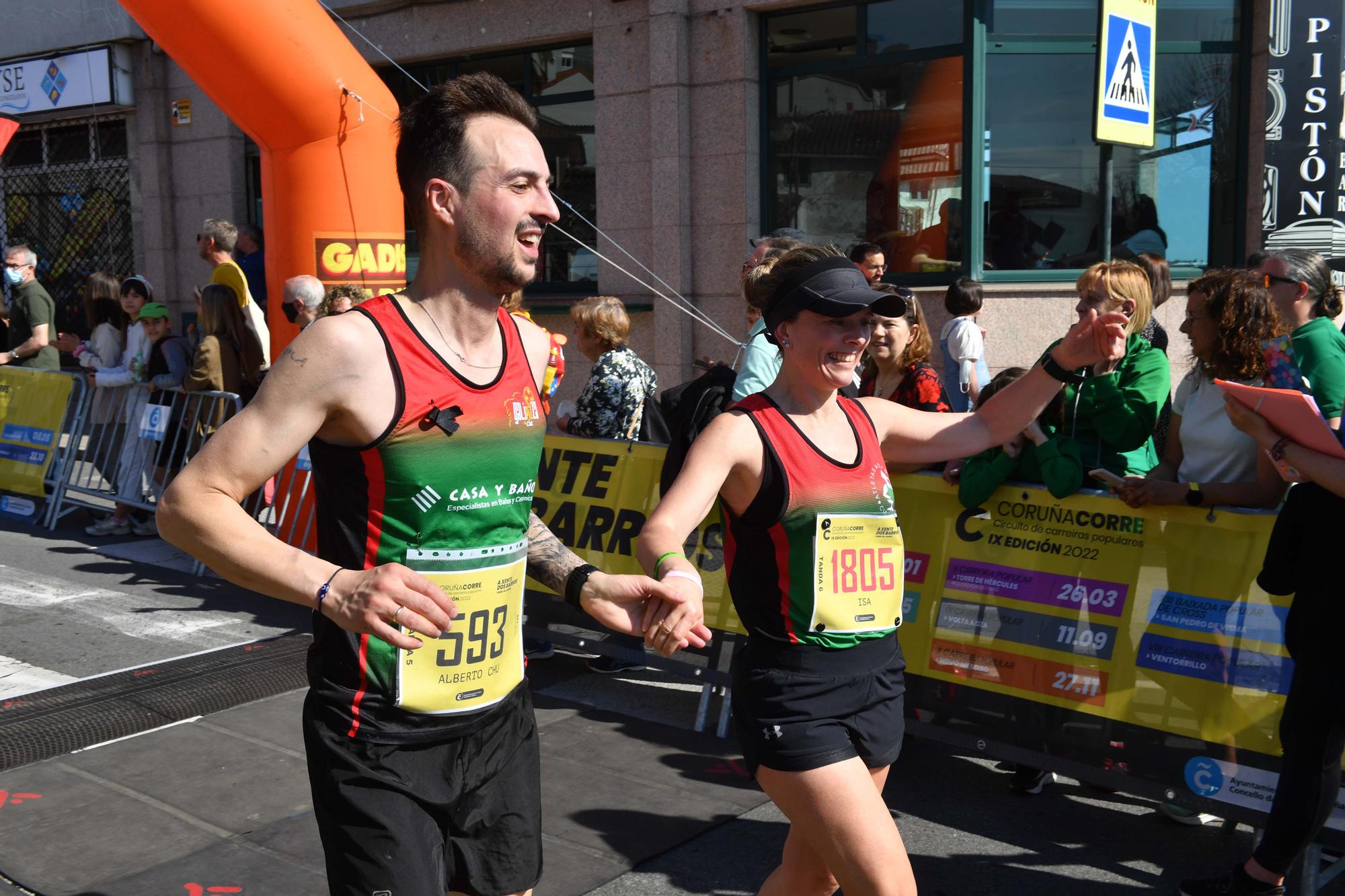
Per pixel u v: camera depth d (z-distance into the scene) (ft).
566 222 32.86
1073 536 12.06
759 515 7.89
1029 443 12.43
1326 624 9.07
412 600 5.57
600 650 15.76
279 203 20.27
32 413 25.80
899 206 28.40
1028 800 12.60
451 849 6.82
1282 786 9.43
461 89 6.35
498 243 6.28
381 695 6.40
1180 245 27.61
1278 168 25.41
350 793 6.38
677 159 29.58
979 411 8.87
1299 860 10.23
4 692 15.55
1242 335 10.92
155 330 23.24
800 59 28.96
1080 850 11.43
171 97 39.27
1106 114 24.16
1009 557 12.50
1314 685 9.11
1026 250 27.78
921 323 13.33
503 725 6.97
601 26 30.50
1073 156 27.40
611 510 16.06
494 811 6.89
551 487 16.75
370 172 20.12
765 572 7.93
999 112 27.35
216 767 13.20
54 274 44.21
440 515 6.35
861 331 7.81
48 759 13.39
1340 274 24.97
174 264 40.34
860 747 7.95
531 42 32.27
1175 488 11.16
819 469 7.91
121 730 14.23
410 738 6.47
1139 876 10.89
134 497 23.97
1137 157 27.27
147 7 17.95
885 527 8.18
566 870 10.96
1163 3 26.81
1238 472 11.21
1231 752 10.76
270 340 21.48
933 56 27.45
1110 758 11.56
